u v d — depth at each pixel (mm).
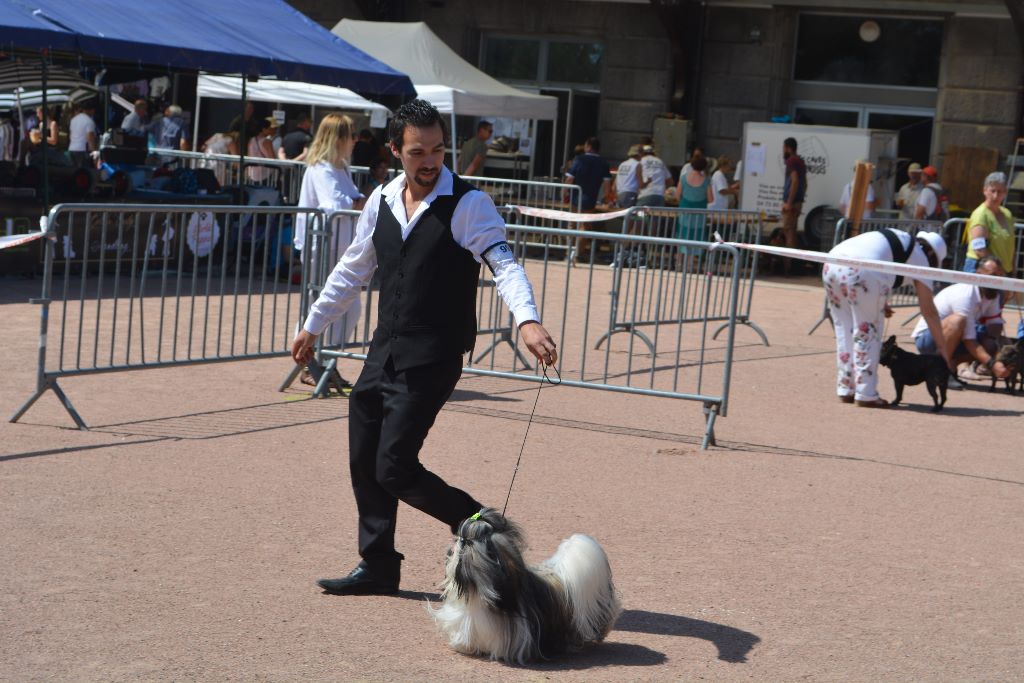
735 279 7285
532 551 5074
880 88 21703
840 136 18984
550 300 13836
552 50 23422
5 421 6855
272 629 4109
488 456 6680
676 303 13219
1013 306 15430
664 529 5516
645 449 7098
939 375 8781
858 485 6527
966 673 4035
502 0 23234
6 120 18391
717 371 10062
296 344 4629
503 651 3881
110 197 13734
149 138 20359
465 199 4074
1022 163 20219
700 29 22062
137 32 12719
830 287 8836
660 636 4230
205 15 14289
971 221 10938
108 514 5281
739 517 5781
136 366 7332
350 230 8570
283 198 16312
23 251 13062
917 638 4340
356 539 5133
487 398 8367
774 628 4367
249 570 4688
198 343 9656
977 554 5410
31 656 3793
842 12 21578
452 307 4121
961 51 20656
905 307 14281
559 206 18969
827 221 19109
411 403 4102
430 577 4711
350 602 4398
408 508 5660
